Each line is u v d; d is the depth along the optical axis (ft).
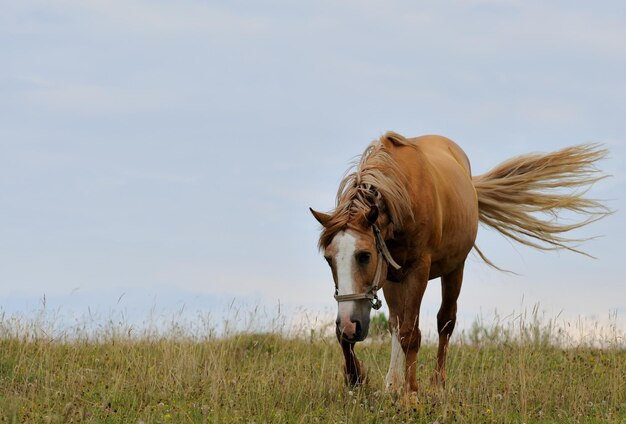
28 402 35.55
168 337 51.13
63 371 41.37
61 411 34.65
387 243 38.19
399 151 39.78
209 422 33.81
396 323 40.37
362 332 34.83
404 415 34.68
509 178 52.75
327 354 52.16
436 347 57.77
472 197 46.55
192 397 37.63
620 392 39.75
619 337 51.21
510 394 38.11
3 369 43.04
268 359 50.80
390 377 40.01
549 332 54.44
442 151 46.75
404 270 39.45
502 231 53.31
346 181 37.60
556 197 52.85
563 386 40.63
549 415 36.32
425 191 39.11
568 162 53.21
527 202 52.80
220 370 39.60
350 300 34.73
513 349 51.03
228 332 53.52
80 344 50.83
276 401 36.50
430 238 39.34
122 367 43.11
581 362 46.88
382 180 37.06
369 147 39.11
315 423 33.58
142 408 36.40
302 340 55.88
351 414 34.19
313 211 36.19
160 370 42.37
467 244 45.01
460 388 38.91
